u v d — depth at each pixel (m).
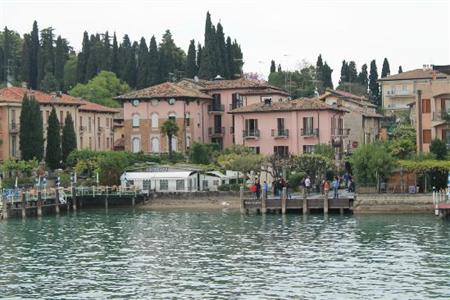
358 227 82.88
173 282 53.94
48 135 134.88
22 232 84.31
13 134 139.25
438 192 97.00
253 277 55.12
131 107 150.12
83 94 191.25
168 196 119.00
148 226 89.19
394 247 67.38
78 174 131.12
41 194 105.81
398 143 118.44
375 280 53.25
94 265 61.25
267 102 140.50
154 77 199.00
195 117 150.88
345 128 145.62
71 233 83.00
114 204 117.31
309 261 61.16
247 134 138.25
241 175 128.50
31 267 60.59
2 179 121.62
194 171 124.75
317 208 99.38
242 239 75.25
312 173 117.94
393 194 98.06
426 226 82.19
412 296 48.41
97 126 161.25
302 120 135.88
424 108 117.69
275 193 109.50
